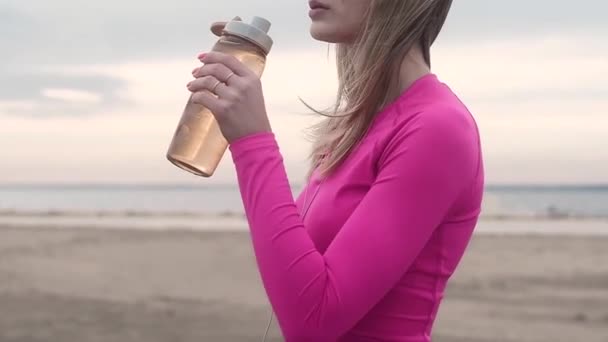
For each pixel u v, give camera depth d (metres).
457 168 1.32
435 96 1.40
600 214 40.41
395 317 1.37
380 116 1.44
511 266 15.58
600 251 17.88
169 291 11.96
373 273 1.27
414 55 1.47
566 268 15.18
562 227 28.00
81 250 18.09
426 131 1.32
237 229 24.39
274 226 1.29
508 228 27.59
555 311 10.77
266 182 1.31
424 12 1.43
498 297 11.99
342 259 1.27
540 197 78.25
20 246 19.00
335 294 1.25
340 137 1.54
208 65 1.36
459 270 15.04
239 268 14.84
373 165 1.39
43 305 10.54
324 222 1.42
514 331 9.46
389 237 1.28
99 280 13.28
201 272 14.30
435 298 1.40
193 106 1.37
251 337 8.45
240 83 1.33
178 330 8.82
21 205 71.38
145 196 91.69
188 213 42.94
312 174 1.62
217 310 10.20
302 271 1.26
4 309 10.16
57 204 72.62
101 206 64.81
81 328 8.95
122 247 18.75
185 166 1.39
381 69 1.44
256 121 1.33
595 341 8.85
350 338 1.39
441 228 1.37
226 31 1.41
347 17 1.46
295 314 1.26
